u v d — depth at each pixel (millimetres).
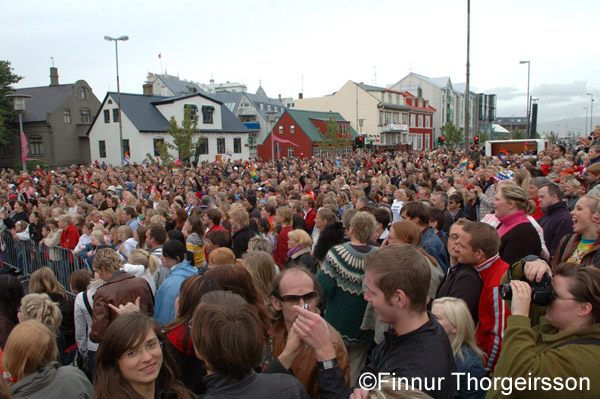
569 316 2012
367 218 3713
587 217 3447
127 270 4734
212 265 4066
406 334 2029
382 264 2047
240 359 1882
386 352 2170
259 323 2105
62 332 4883
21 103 18359
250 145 47094
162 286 4219
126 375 2266
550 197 4781
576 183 6434
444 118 79875
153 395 2396
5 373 2891
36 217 9258
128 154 37375
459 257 3197
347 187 11438
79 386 2822
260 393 1913
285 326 2873
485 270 3102
